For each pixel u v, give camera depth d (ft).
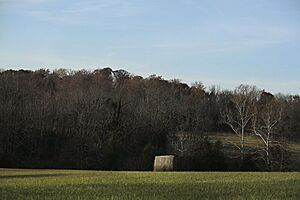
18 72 346.54
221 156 204.85
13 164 208.23
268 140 216.13
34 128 226.99
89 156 210.79
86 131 229.45
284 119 270.26
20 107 246.68
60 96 287.28
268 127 225.35
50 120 239.09
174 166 156.76
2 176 106.52
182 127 251.60
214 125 305.12
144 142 226.58
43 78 364.79
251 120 273.95
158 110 275.39
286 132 269.85
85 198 55.47
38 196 57.72
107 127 233.35
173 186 71.87
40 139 222.89
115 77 415.44
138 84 374.02
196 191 63.77
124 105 269.64
